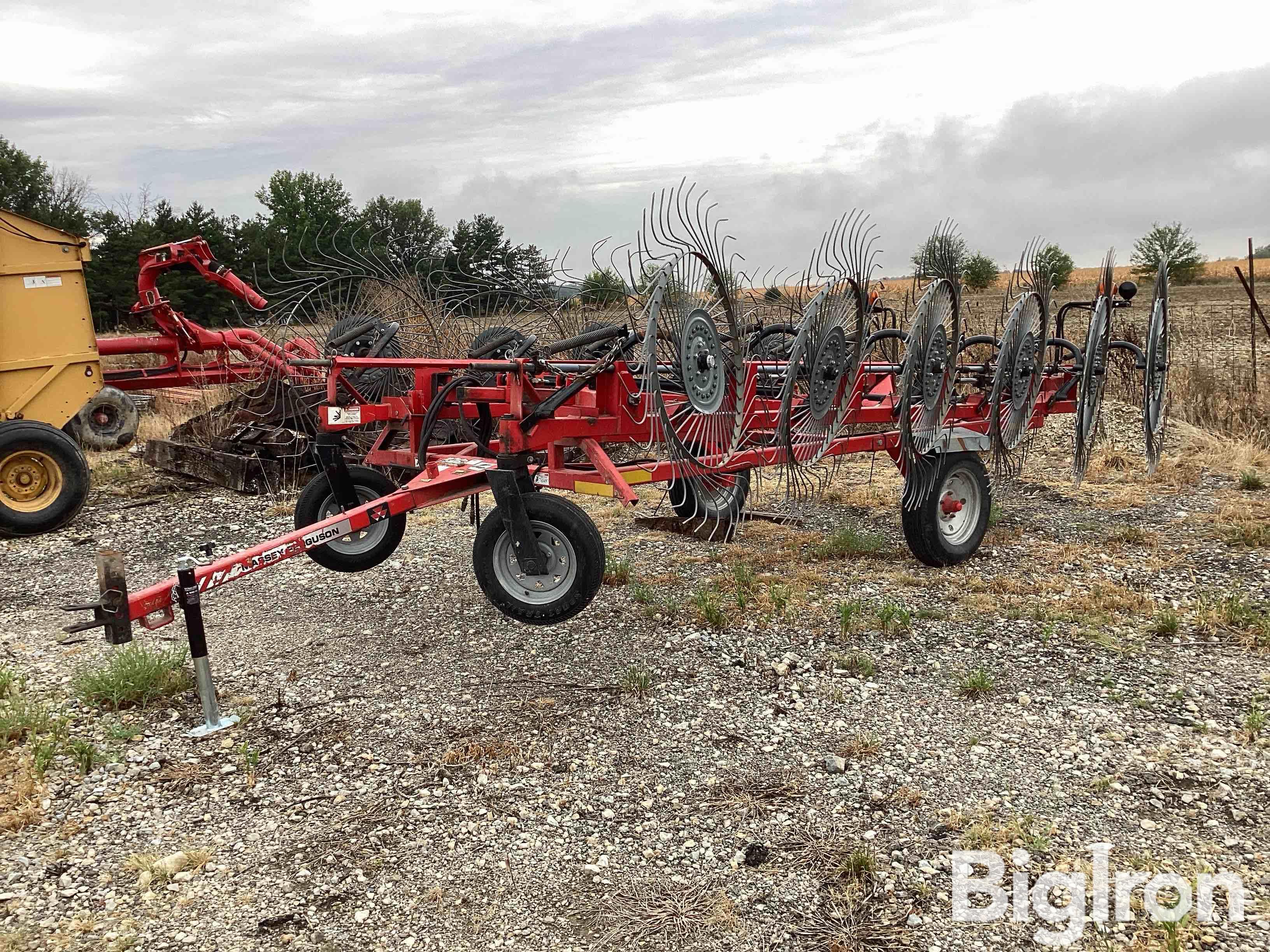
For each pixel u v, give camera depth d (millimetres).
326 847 3830
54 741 4633
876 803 4094
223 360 10969
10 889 3549
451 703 5164
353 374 8078
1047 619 6215
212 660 5762
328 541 5402
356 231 10148
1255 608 6367
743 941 3254
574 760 4512
